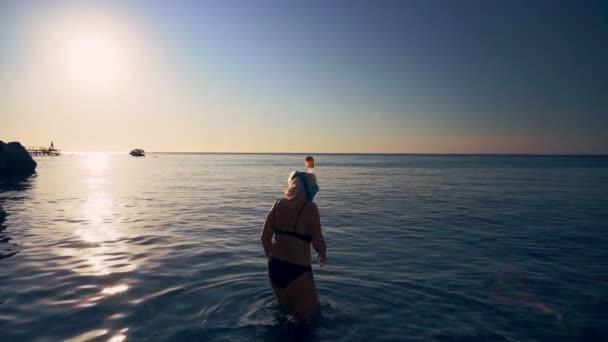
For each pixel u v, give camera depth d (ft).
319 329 12.26
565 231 31.76
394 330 12.37
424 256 22.98
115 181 95.50
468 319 13.44
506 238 28.81
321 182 99.66
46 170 146.92
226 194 64.95
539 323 13.21
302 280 12.74
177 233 30.12
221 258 22.08
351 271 19.42
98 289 16.39
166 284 17.07
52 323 12.84
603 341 11.89
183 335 11.80
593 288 17.07
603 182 101.24
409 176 132.16
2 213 40.47
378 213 42.57
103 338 11.68
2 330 12.26
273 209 13.64
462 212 43.55
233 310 13.85
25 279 17.79
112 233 29.86
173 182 94.99
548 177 127.34
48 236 28.45
